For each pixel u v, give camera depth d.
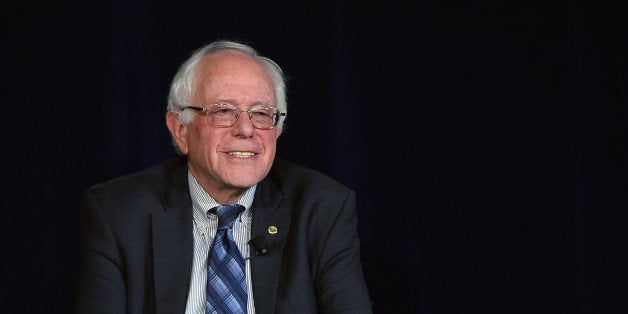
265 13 8.82
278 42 8.82
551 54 8.99
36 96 8.59
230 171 6.42
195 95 6.57
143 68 8.67
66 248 8.64
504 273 8.96
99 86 8.61
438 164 8.90
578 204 9.02
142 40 8.67
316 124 8.84
